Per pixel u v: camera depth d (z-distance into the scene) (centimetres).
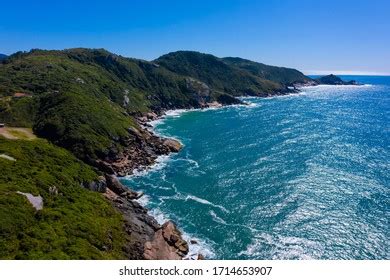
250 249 6506
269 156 12300
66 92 13862
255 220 7594
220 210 8081
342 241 6725
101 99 16562
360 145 13800
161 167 11300
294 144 14038
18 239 4859
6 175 6419
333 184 9475
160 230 6825
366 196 8675
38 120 12044
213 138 15475
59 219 5753
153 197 8844
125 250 5959
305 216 7700
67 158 8975
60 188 6969
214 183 9731
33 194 6128
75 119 11838
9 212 5238
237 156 12406
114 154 11331
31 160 7725
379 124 18925
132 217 7469
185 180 10038
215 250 6481
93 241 5597
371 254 6297
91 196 7431
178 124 19175
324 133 16275
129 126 13875
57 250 4831
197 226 7356
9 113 11994
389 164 11225
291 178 9981
